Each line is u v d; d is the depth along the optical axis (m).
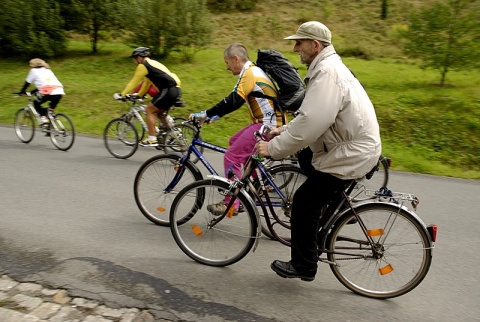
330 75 2.96
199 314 3.13
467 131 8.48
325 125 2.96
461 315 3.27
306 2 20.14
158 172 4.53
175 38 14.02
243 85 4.32
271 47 15.93
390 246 3.42
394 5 18.80
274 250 4.16
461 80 11.26
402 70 12.73
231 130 9.44
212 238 3.88
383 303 3.39
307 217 3.31
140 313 3.12
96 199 5.33
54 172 6.41
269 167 4.16
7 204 5.07
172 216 3.89
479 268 4.00
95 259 3.83
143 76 7.10
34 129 8.27
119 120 7.32
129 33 16.17
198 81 12.27
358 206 3.39
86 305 3.19
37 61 7.94
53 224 4.55
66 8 15.62
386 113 9.30
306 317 3.15
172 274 3.64
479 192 6.27
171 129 7.24
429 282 3.73
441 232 4.79
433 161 7.91
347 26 17.59
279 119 4.43
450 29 10.25
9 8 15.17
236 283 3.56
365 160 3.09
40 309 3.13
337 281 3.66
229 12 19.62
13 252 3.91
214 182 3.77
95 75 13.53
